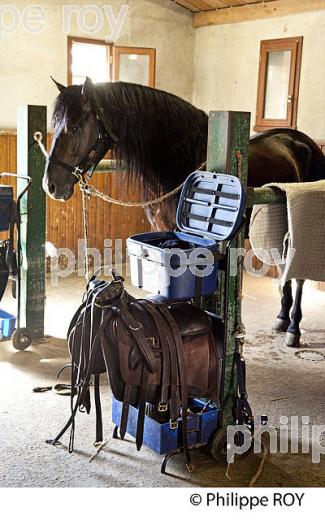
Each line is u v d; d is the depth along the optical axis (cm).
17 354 384
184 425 252
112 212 618
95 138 342
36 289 403
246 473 261
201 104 670
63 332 425
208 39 649
